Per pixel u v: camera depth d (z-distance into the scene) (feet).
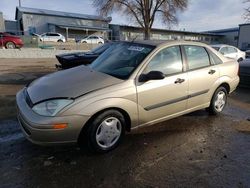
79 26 134.31
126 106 11.57
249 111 18.84
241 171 10.47
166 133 13.98
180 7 116.57
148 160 11.07
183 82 13.83
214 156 11.62
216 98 16.70
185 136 13.67
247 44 149.07
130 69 12.40
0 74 34.24
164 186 9.34
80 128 10.47
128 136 13.41
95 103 10.61
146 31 120.47
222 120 16.39
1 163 10.50
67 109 10.14
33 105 10.44
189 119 16.33
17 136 13.11
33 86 12.15
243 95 24.66
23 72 36.94
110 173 10.00
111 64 13.48
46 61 58.90
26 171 9.98
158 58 13.12
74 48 90.48
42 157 11.04
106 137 11.40
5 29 131.34
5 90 23.50
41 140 10.15
